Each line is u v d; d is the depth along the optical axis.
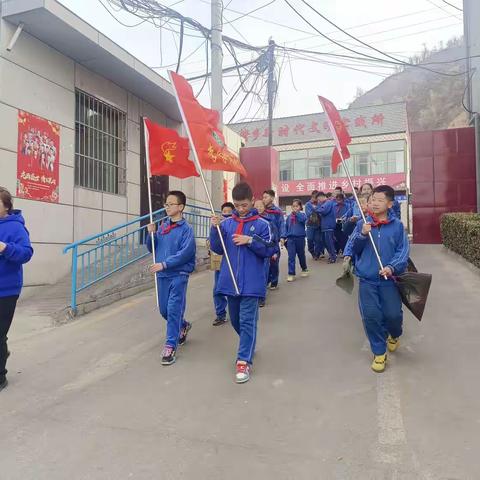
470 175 13.78
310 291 7.36
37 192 7.48
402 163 31.12
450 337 4.78
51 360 4.73
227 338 5.24
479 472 2.59
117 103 9.63
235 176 16.47
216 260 5.75
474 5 14.39
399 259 3.91
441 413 3.26
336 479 2.60
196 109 4.66
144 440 3.11
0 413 3.61
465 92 15.54
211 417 3.38
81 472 2.77
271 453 2.88
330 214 10.23
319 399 3.58
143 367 4.44
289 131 33.72
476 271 7.90
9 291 4.02
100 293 6.90
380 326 4.05
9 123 7.01
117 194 9.61
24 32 7.35
